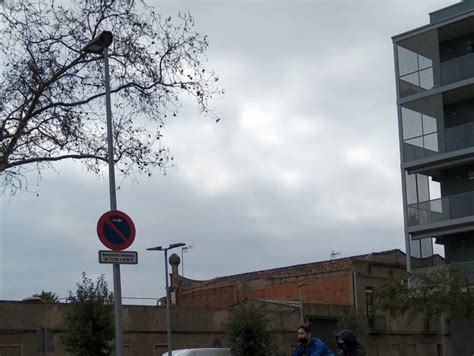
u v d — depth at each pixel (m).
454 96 37.56
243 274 60.69
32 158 20.48
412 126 38.09
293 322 47.47
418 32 38.31
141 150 21.20
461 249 36.62
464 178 37.28
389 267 55.50
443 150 36.62
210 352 29.03
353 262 52.56
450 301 28.97
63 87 20.42
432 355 57.34
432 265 36.09
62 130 20.58
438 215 36.25
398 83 38.81
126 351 37.66
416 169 37.84
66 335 30.48
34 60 20.02
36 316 34.03
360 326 47.31
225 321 43.66
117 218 14.11
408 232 37.09
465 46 38.19
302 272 54.97
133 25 20.67
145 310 39.28
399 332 54.47
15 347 33.00
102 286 31.00
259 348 39.62
